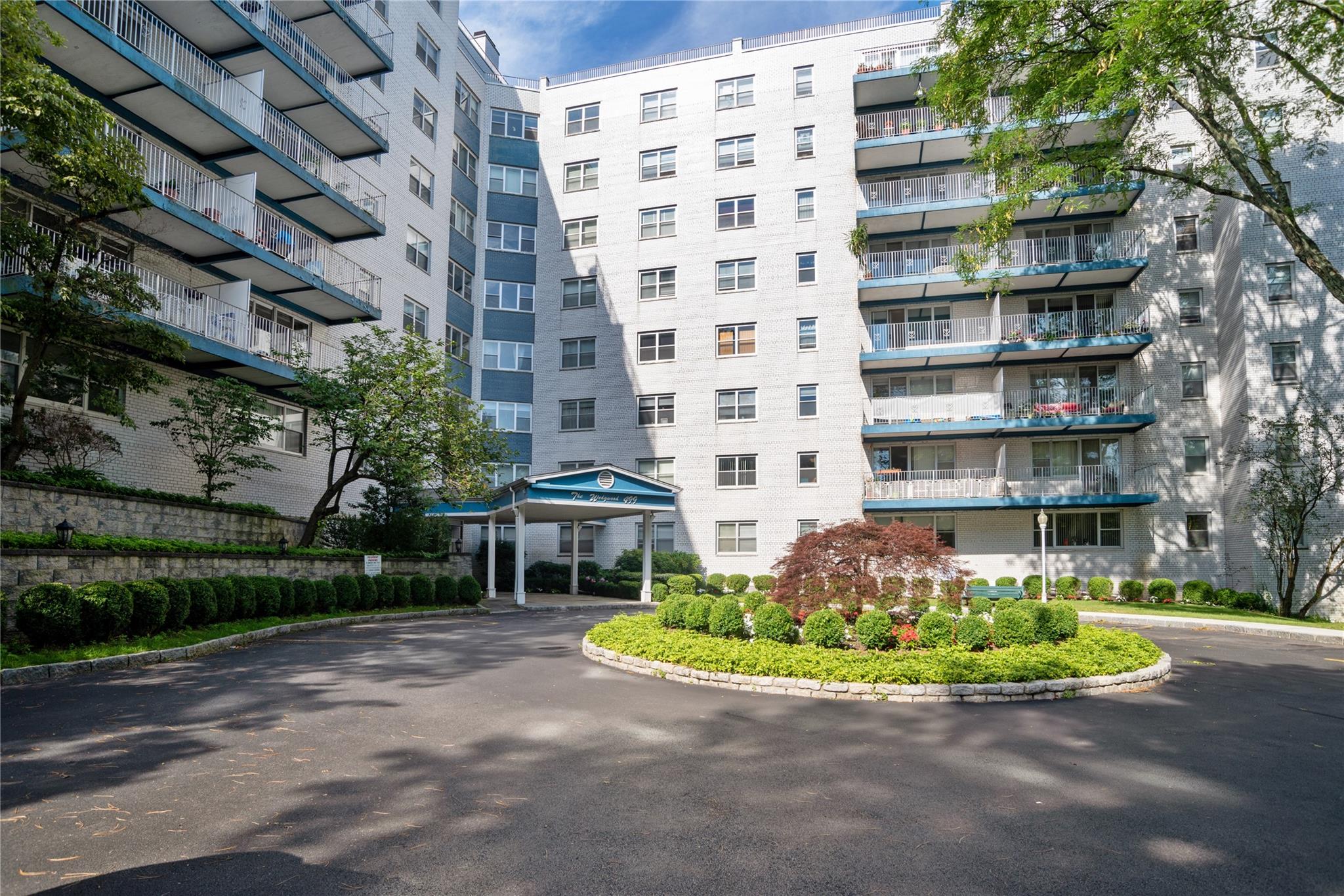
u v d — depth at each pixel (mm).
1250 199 17156
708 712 8695
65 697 8734
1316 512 26547
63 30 15984
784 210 34281
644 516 27859
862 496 31844
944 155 32500
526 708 8695
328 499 21469
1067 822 5371
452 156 34469
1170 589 28016
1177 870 4617
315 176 22547
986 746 7336
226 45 20812
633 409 35312
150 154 18734
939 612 12266
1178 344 30375
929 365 31969
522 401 36812
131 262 18609
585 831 5094
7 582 11016
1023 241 31109
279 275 21641
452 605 22703
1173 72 13773
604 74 38125
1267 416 27188
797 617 12766
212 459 18891
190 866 4473
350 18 24141
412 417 21688
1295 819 5484
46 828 4996
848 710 8859
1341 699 10133
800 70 35031
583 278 36969
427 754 6797
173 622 12938
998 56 16312
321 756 6672
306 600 17328
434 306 32688
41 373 15578
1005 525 30953
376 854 4672
